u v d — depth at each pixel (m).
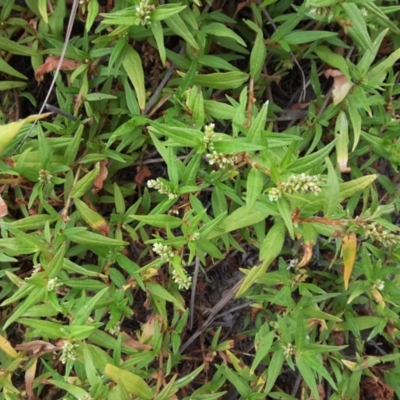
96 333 0.58
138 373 0.58
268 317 0.67
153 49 0.63
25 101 0.69
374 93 0.63
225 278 0.71
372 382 0.68
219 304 0.67
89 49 0.63
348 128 0.64
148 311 0.70
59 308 0.53
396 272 0.58
